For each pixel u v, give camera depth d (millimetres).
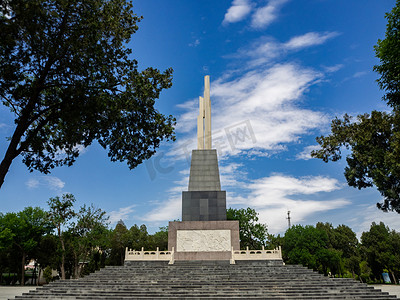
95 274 24141
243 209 53531
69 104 13938
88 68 14172
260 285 20281
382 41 17609
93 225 48250
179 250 29281
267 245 52562
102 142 16656
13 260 54094
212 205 31500
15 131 13062
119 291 19656
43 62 13859
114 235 63219
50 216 47094
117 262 63000
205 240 29625
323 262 61250
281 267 24594
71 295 19562
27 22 12172
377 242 62375
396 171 19094
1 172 12297
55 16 13086
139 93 15672
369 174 22484
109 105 15289
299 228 62844
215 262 28281
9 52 12953
